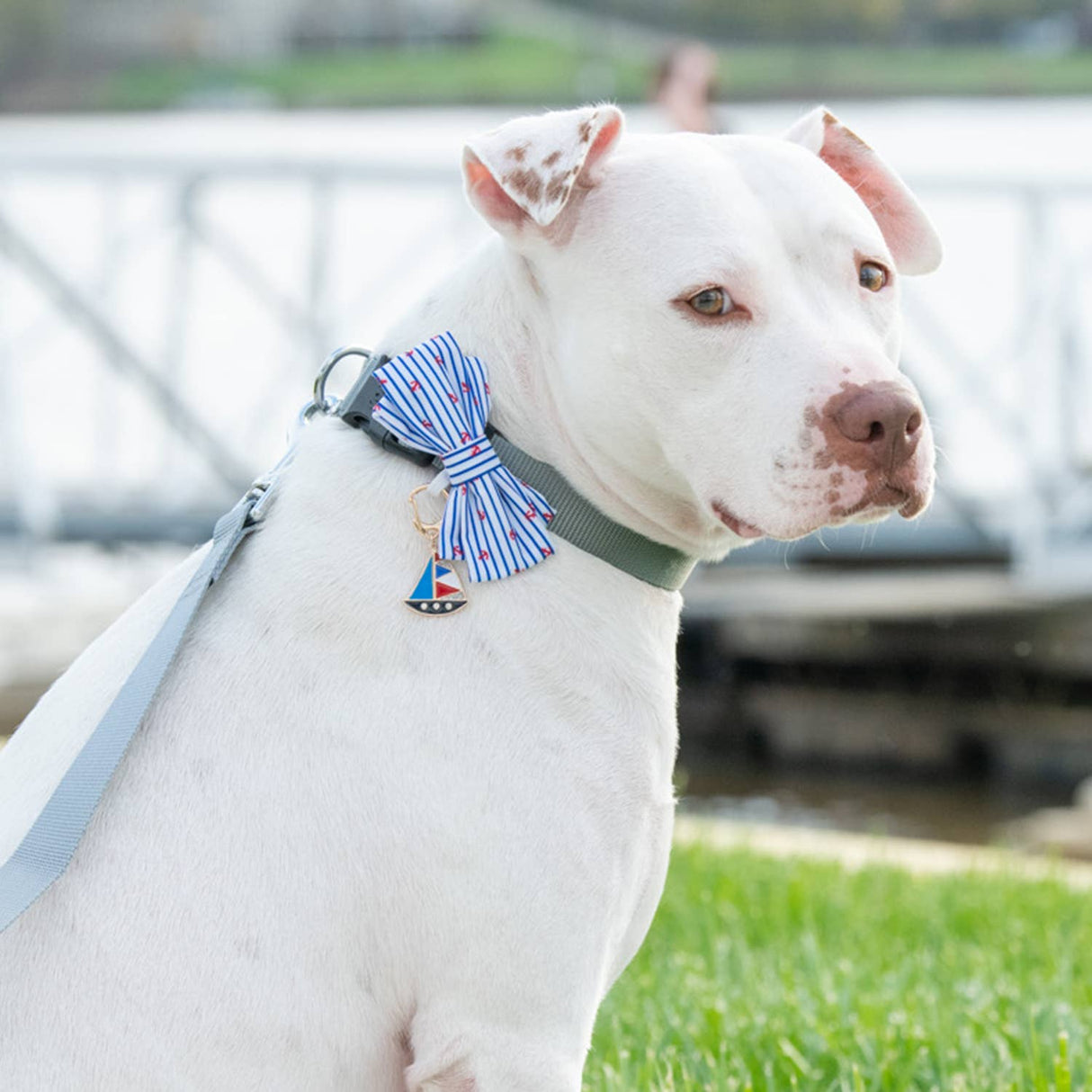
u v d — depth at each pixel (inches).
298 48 1849.2
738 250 120.3
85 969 108.2
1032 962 221.3
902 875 274.4
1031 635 553.0
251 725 114.3
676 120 403.2
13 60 1765.5
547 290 126.3
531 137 122.0
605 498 124.6
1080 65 1477.6
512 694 115.5
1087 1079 163.6
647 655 122.0
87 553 605.9
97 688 120.0
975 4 1501.0
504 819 112.3
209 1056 107.9
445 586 116.7
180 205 530.6
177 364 536.7
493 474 121.4
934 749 566.6
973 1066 166.9
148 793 113.1
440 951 112.0
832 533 576.1
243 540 123.1
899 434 116.9
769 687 603.8
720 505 121.3
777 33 1551.4
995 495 576.4
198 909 109.7
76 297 526.6
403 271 541.0
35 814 114.7
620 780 117.0
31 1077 105.9
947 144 791.1
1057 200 563.8
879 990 201.5
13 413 533.0
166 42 1819.6
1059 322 567.5
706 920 236.8
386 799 112.3
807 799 532.1
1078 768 538.9
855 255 125.8
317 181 531.2
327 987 111.5
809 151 133.3
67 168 517.7
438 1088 112.9
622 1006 195.9
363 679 114.7
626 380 121.7
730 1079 161.6
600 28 1736.0
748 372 119.5
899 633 573.9
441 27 1823.3
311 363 539.8
